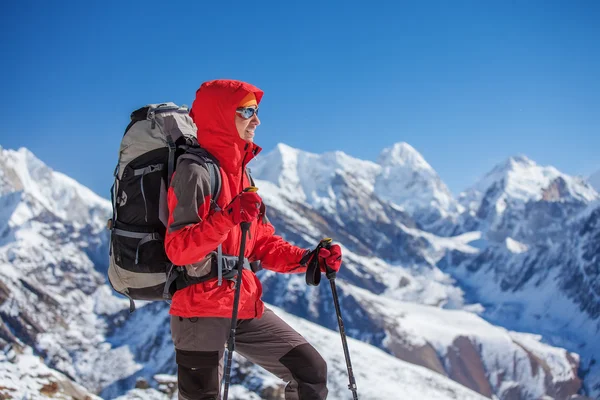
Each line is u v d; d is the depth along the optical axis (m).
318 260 4.18
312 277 4.16
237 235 3.89
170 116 3.88
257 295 3.88
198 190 3.61
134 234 3.81
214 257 3.74
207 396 3.75
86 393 9.40
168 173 3.79
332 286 4.15
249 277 3.88
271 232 4.39
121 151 3.89
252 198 3.51
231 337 3.60
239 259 3.66
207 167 3.67
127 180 3.83
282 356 3.86
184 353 3.76
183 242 3.48
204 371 3.74
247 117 3.84
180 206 3.58
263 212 4.29
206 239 3.47
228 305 3.71
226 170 3.84
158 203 3.81
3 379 8.35
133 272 3.83
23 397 8.20
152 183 3.81
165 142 3.80
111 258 3.96
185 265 3.69
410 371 74.25
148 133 3.81
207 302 3.67
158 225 3.83
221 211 3.49
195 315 3.68
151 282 3.84
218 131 3.79
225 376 3.55
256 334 3.88
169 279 3.77
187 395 3.78
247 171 4.11
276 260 4.29
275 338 3.88
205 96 3.80
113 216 3.94
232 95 3.75
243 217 3.47
